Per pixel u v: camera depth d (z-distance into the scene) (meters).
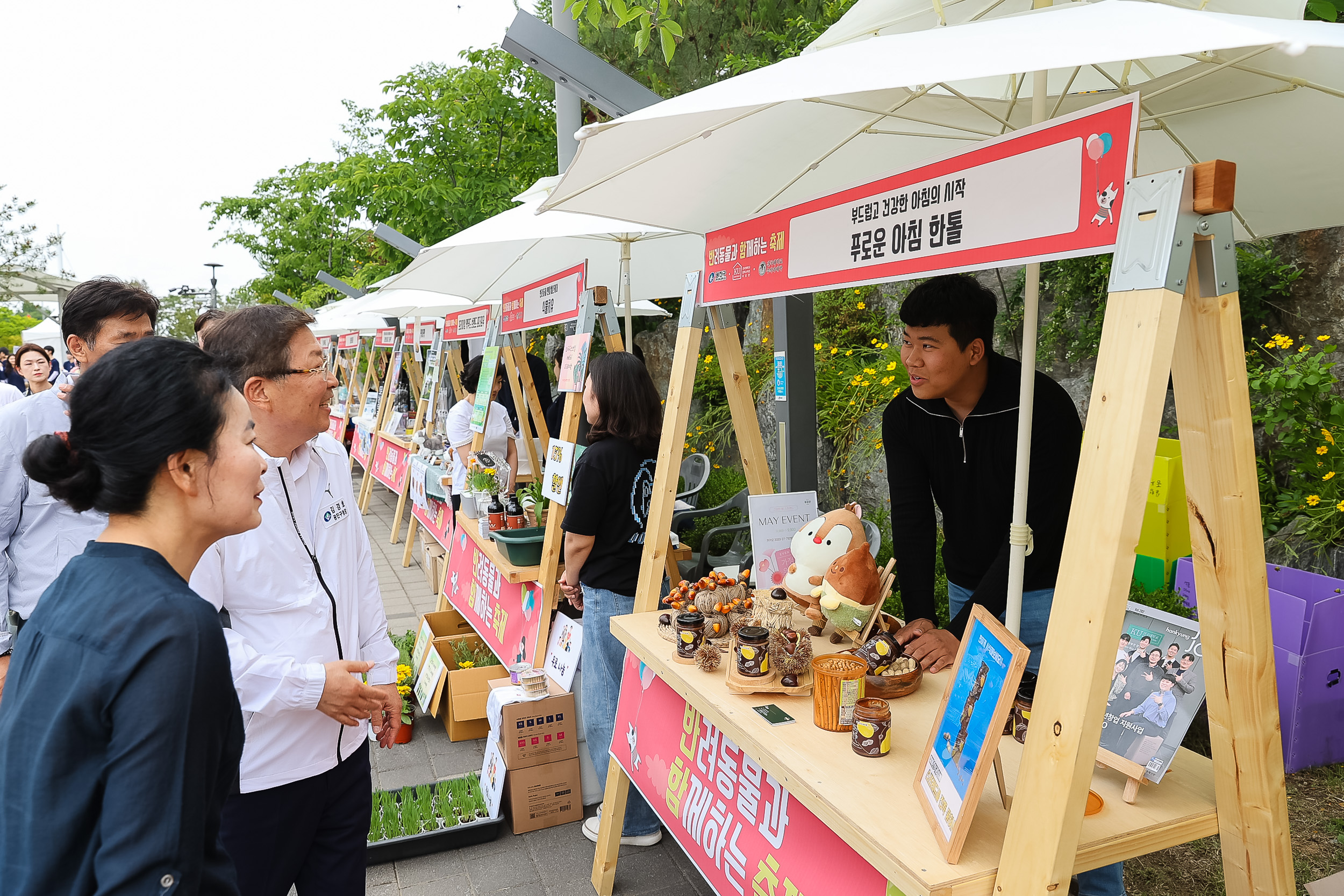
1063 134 1.25
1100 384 1.18
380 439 9.95
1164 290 1.11
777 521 2.63
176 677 0.99
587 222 3.42
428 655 4.20
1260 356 4.35
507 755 3.13
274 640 1.91
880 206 1.67
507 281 5.21
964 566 2.35
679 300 9.30
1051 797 1.18
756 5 7.27
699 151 2.11
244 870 1.87
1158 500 3.80
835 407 5.84
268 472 1.90
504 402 6.31
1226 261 1.18
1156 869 2.70
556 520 3.40
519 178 11.40
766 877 1.82
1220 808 1.39
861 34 2.38
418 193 10.77
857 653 1.93
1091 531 1.17
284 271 18.02
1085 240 1.22
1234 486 1.25
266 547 1.89
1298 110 1.79
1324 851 2.64
